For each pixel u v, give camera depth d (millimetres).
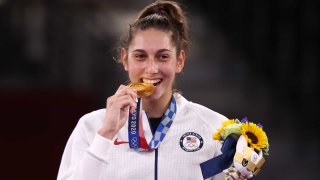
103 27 28094
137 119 8102
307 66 25641
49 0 27234
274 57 27078
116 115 7484
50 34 27078
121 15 29453
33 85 25328
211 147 8141
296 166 22266
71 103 20828
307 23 25672
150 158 7969
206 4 31359
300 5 25891
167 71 7766
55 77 26422
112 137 7551
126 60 8328
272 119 25500
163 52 7723
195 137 8156
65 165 8227
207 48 31016
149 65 7699
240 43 29547
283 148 23547
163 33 7746
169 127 8172
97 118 8242
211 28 31109
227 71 29484
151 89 7621
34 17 27188
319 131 24562
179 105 8391
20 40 26984
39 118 19844
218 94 27328
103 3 28281
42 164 19156
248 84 27766
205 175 7961
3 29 27016
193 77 29031
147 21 7820
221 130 7855
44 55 26812
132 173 7887
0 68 26500
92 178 7418
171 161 7973
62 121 20250
